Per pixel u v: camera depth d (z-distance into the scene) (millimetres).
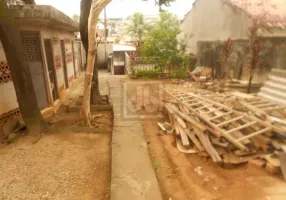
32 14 5129
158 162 4328
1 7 4359
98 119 6469
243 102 5988
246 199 3312
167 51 13234
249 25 8859
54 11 5660
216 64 11672
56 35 8141
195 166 4219
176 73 13453
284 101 6797
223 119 5348
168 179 3852
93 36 5094
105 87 10836
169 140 5277
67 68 10016
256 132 4359
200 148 4570
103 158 4430
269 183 3621
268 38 8422
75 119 6418
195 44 14438
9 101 5500
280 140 4305
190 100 6836
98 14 4906
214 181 3760
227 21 10406
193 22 14680
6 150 4641
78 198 3309
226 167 4113
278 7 9430
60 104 7988
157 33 13312
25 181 3646
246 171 3971
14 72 4879
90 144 5016
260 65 8727
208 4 12211
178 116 5875
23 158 4332
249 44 8875
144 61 14234
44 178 3738
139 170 3850
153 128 6000
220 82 10391
